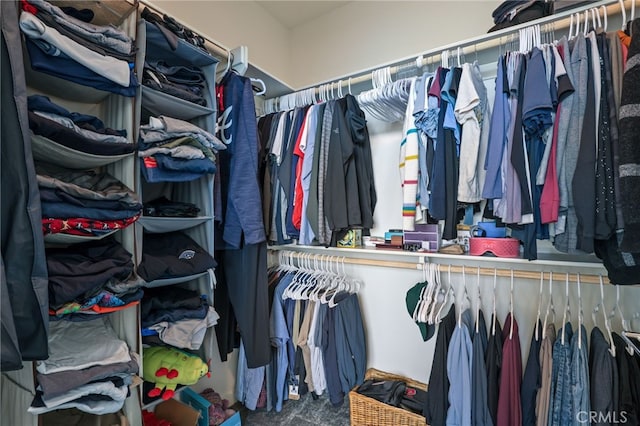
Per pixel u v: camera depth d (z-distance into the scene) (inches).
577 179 36.5
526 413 45.9
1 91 25.6
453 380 50.9
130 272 36.3
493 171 43.6
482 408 48.1
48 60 29.9
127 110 39.1
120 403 33.7
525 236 42.7
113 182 37.5
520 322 57.9
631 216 31.0
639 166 31.0
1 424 34.4
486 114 48.1
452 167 48.6
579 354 41.7
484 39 51.4
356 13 81.0
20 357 24.6
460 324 52.1
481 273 55.4
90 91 39.6
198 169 44.6
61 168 37.7
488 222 55.6
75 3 36.4
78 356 32.2
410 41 72.4
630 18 42.6
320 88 70.4
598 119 36.5
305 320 68.3
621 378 39.6
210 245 49.1
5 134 25.6
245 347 54.9
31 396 29.9
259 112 79.3
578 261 47.3
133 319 38.5
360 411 60.6
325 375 65.4
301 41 91.4
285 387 69.6
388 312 72.6
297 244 70.6
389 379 69.6
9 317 24.5
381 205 73.5
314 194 60.4
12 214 25.7
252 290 55.6
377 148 74.0
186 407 51.1
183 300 44.8
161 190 54.4
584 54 38.8
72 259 32.7
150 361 42.9
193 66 51.8
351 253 75.6
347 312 67.2
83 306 31.3
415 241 61.7
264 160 68.6
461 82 47.3
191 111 48.8
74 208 31.2
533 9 48.5
